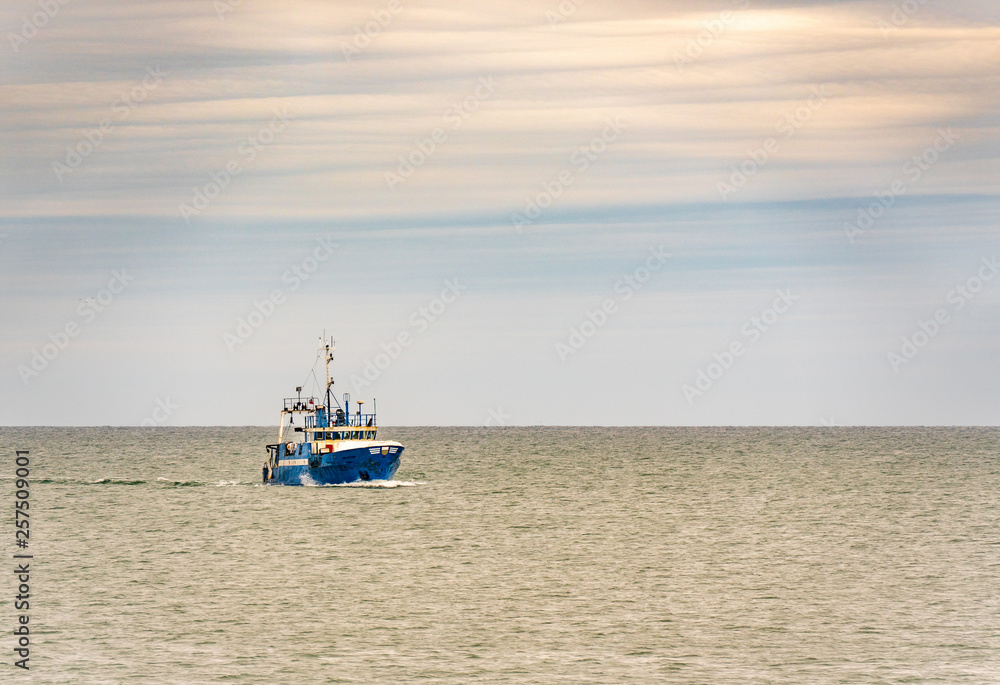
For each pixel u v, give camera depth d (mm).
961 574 79375
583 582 76312
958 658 57156
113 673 54688
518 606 68688
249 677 54125
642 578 77875
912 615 66188
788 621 64812
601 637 61281
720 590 73625
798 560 85812
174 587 74500
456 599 70688
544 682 53469
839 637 61219
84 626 63656
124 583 75938
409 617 65750
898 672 54875
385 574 79312
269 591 73125
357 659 57031
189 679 53844
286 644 59844
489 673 54812
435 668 55562
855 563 84438
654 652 58406
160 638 61031
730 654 58000
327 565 83062
